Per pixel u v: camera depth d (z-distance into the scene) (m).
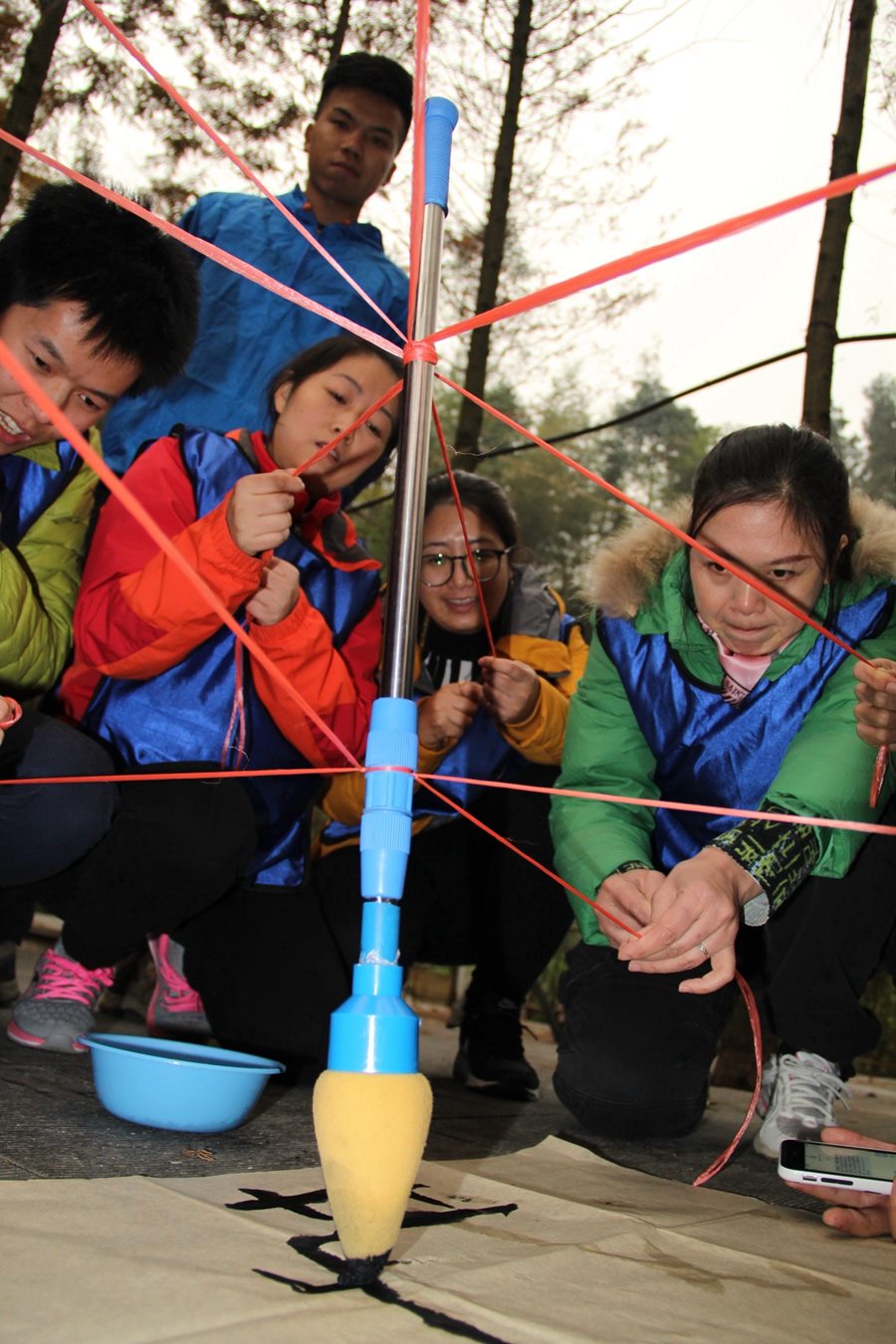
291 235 2.41
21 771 1.28
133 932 1.39
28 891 1.53
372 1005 0.60
